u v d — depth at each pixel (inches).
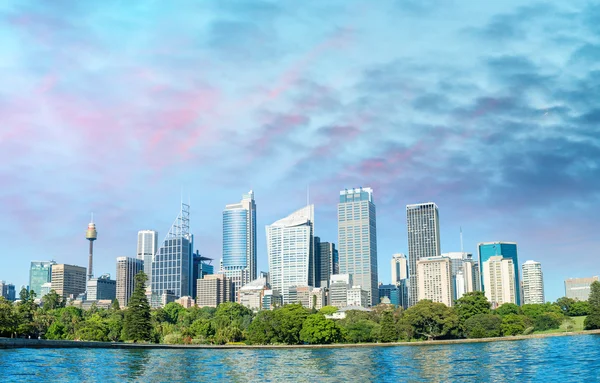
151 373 6348.4
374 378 6033.5
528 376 6053.2
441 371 6574.8
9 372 6038.4
